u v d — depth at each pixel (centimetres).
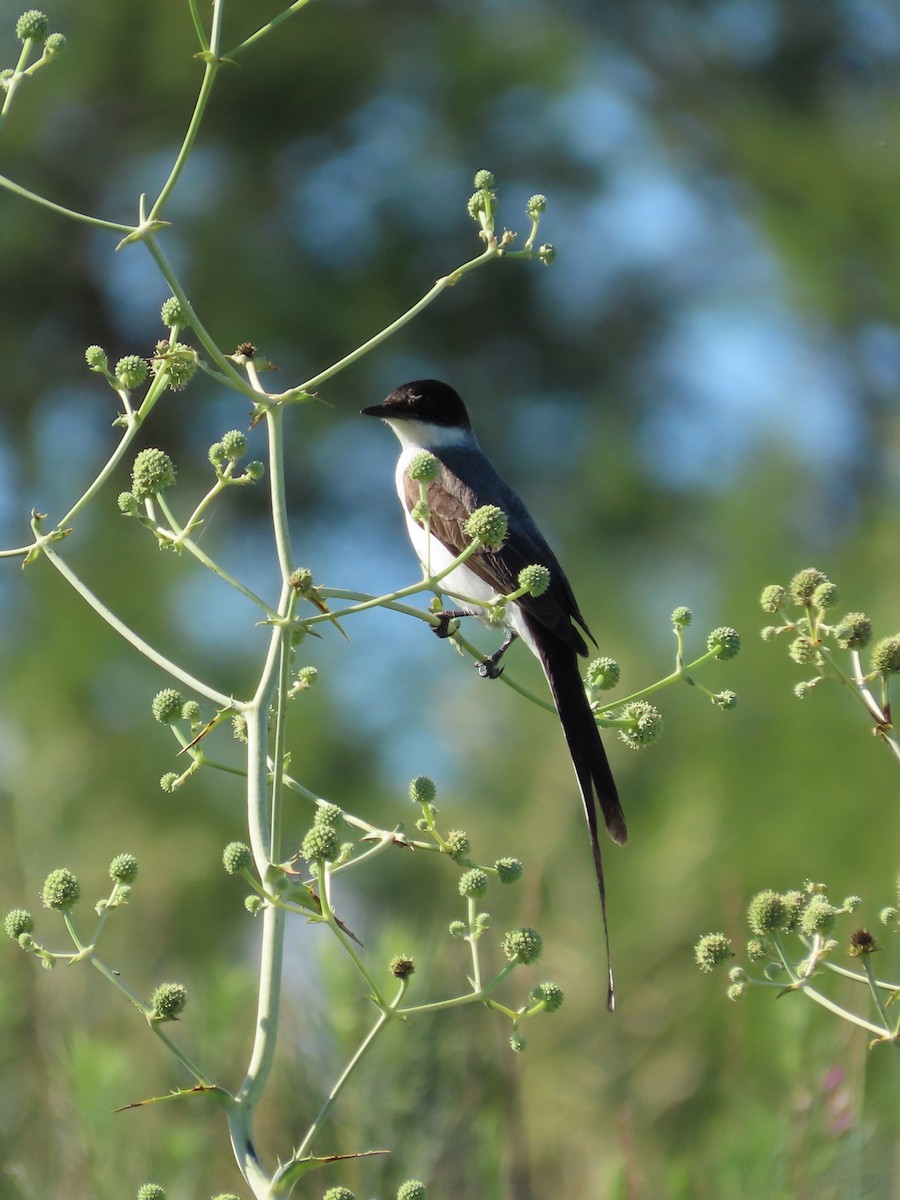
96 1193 609
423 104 2314
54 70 2220
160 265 483
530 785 1045
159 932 1094
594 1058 873
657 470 2178
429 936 704
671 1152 799
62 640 1532
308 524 2261
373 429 2241
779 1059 662
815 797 1161
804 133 2236
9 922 426
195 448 2239
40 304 2345
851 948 473
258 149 2288
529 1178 637
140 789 1328
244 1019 723
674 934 977
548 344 2320
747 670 1282
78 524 1817
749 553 1493
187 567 1697
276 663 470
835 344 2123
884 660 516
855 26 2291
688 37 2341
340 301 2230
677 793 1190
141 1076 777
